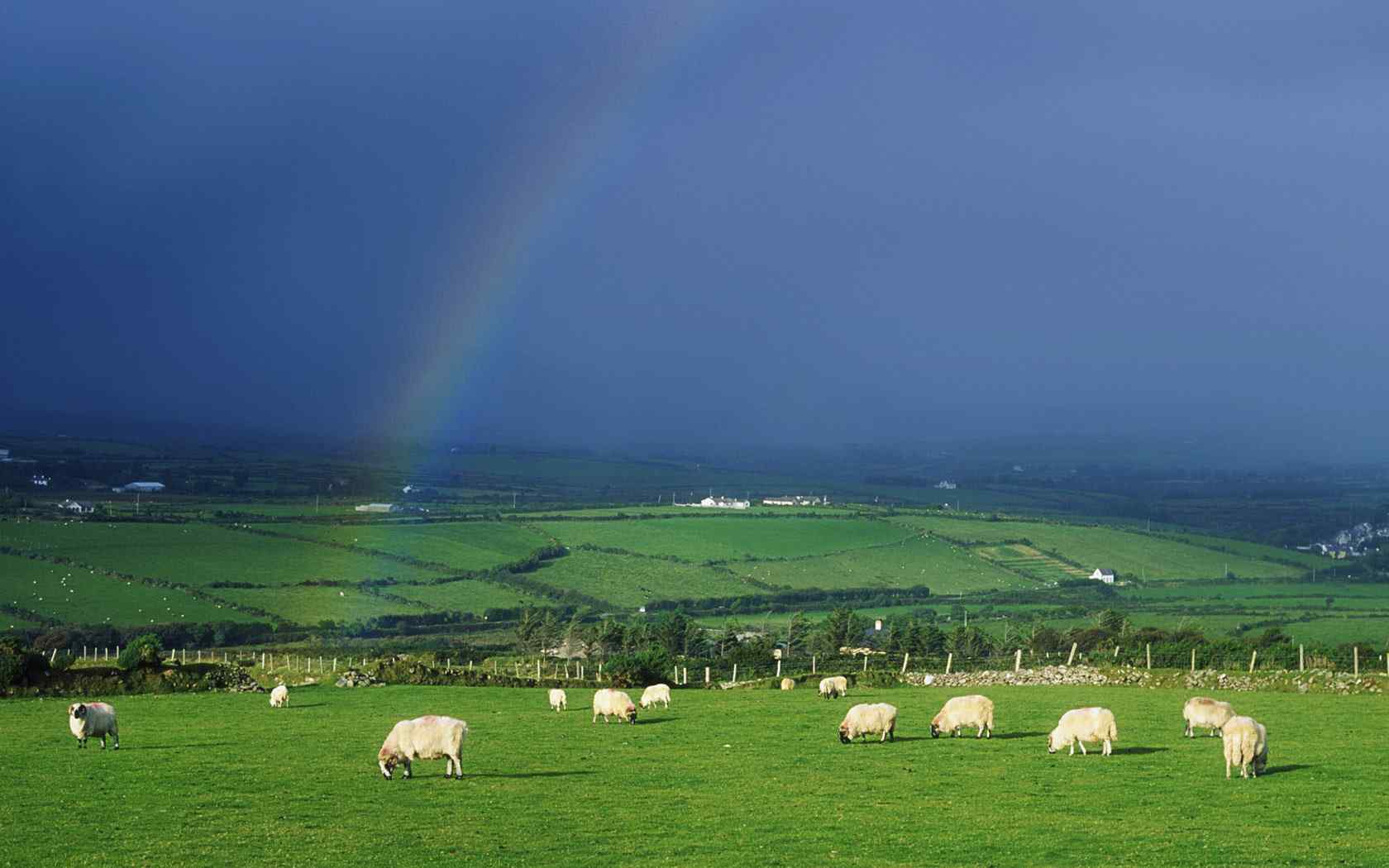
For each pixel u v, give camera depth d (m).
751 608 168.50
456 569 173.75
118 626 128.62
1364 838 31.27
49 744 48.84
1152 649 82.38
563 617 151.75
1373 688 65.44
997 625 153.00
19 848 31.41
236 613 139.12
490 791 38.38
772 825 33.66
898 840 31.86
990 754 44.75
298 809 35.78
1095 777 39.81
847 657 105.25
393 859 30.28
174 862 30.03
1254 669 73.88
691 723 55.19
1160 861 29.38
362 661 95.19
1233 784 38.50
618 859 30.23
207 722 56.75
